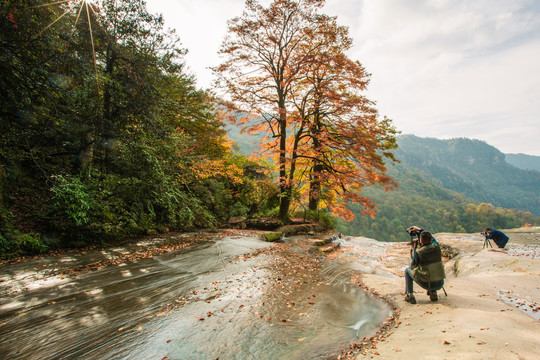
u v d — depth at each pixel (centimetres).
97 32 939
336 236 1575
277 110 1476
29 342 331
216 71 1475
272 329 385
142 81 1000
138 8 1029
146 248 877
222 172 1767
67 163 1017
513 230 1961
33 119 812
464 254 948
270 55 1541
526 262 677
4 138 782
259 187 1989
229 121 1677
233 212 1820
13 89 719
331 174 1593
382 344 323
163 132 1167
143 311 433
